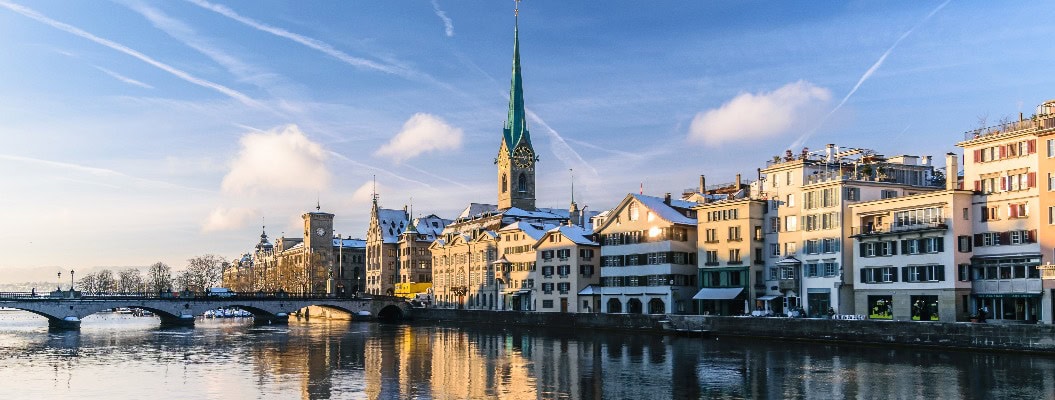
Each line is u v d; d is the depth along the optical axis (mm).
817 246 120188
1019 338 82250
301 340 122188
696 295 137750
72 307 157750
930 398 61031
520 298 178625
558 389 67250
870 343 95688
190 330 153375
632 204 152000
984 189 100375
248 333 141750
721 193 159000
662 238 143875
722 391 65500
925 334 90375
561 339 119562
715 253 136875
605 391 66062
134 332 146750
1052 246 90812
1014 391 63031
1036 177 94125
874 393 63500
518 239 180125
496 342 115250
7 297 153750
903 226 106625
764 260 131500
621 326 132875
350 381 72688
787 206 127375
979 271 99750
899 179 124812
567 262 163750
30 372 80500
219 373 78875
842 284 115500
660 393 64875
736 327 113438
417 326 166500
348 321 195750
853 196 117125
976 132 102688
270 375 77125
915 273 104562
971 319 94938
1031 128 96250
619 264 154125
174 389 68500
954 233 100125
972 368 74875
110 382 72938
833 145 128750
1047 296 90875
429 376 75688
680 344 105812
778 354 90000
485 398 63125
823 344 100000
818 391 64812
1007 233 96812
